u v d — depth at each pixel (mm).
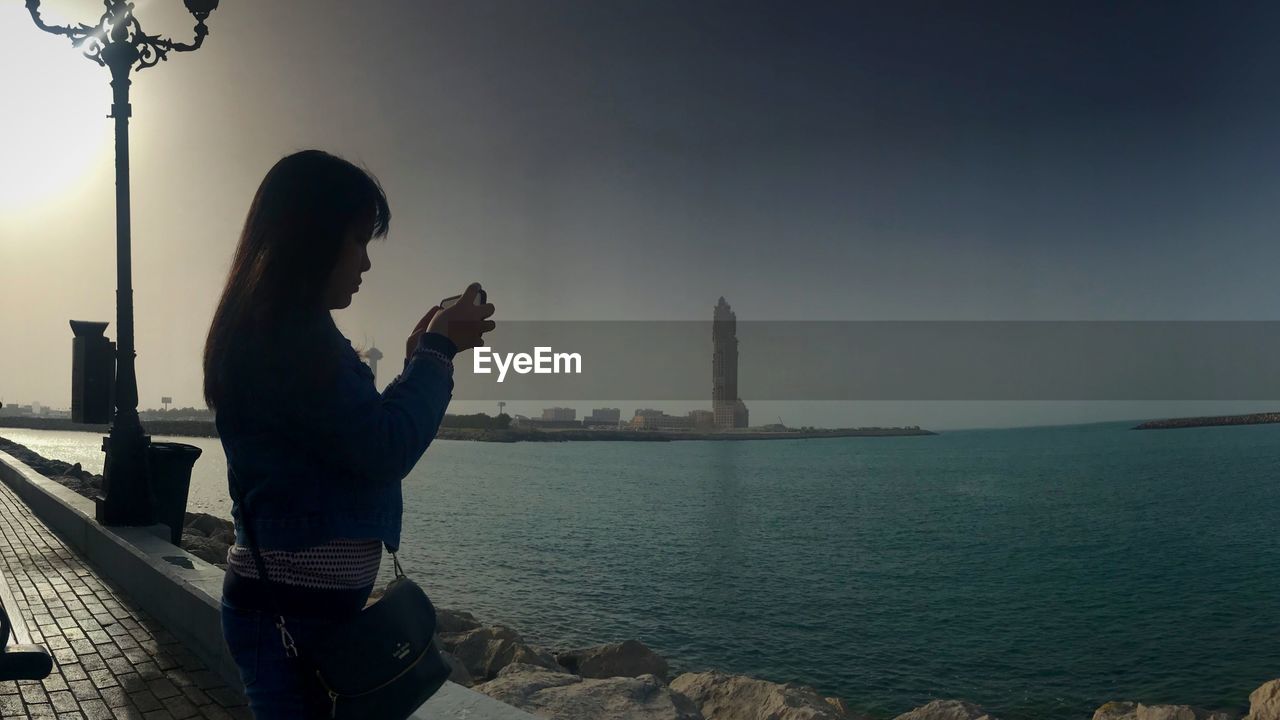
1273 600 22891
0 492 13984
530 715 3135
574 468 92562
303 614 1413
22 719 4195
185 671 4848
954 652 16594
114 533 7547
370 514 1462
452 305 1587
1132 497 60281
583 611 18453
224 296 1461
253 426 1393
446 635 10594
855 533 38375
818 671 15055
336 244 1470
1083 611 21297
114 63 8539
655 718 5426
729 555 29453
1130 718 9758
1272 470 88625
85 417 8188
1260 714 9109
